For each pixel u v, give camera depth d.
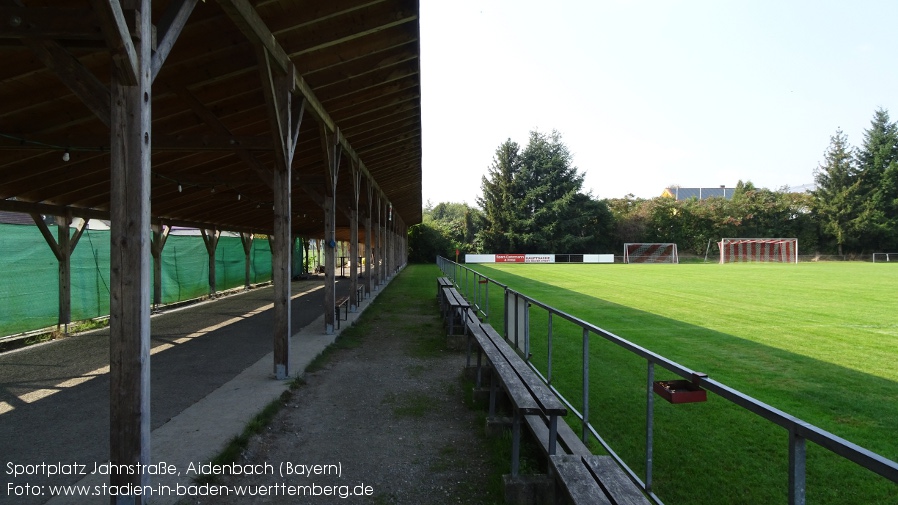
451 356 6.66
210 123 5.56
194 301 13.41
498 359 3.83
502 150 49.94
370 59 6.75
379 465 3.37
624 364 6.07
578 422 4.09
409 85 8.27
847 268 31.94
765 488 3.05
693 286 17.84
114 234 2.49
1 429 4.02
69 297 8.66
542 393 2.96
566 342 7.45
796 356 6.58
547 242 47.72
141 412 2.56
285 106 5.39
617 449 3.59
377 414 4.39
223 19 4.63
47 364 6.29
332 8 4.96
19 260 7.68
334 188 8.14
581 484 2.20
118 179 2.48
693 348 7.07
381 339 7.87
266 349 7.03
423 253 44.91
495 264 41.09
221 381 5.35
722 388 1.80
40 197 8.07
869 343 7.46
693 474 3.23
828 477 3.21
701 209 51.72
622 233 51.34
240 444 3.58
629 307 11.84
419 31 6.39
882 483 3.12
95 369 6.03
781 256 47.66
